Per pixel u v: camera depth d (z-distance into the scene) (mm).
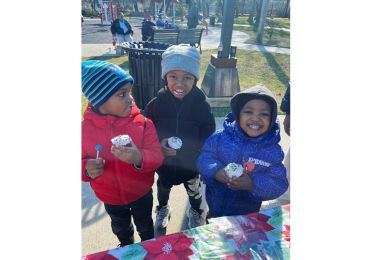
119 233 1061
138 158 963
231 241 890
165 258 822
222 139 1065
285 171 1065
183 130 1060
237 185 1049
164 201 1210
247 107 985
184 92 1008
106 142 949
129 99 938
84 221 1025
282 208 1032
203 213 1243
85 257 811
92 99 892
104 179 988
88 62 901
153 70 988
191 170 1116
